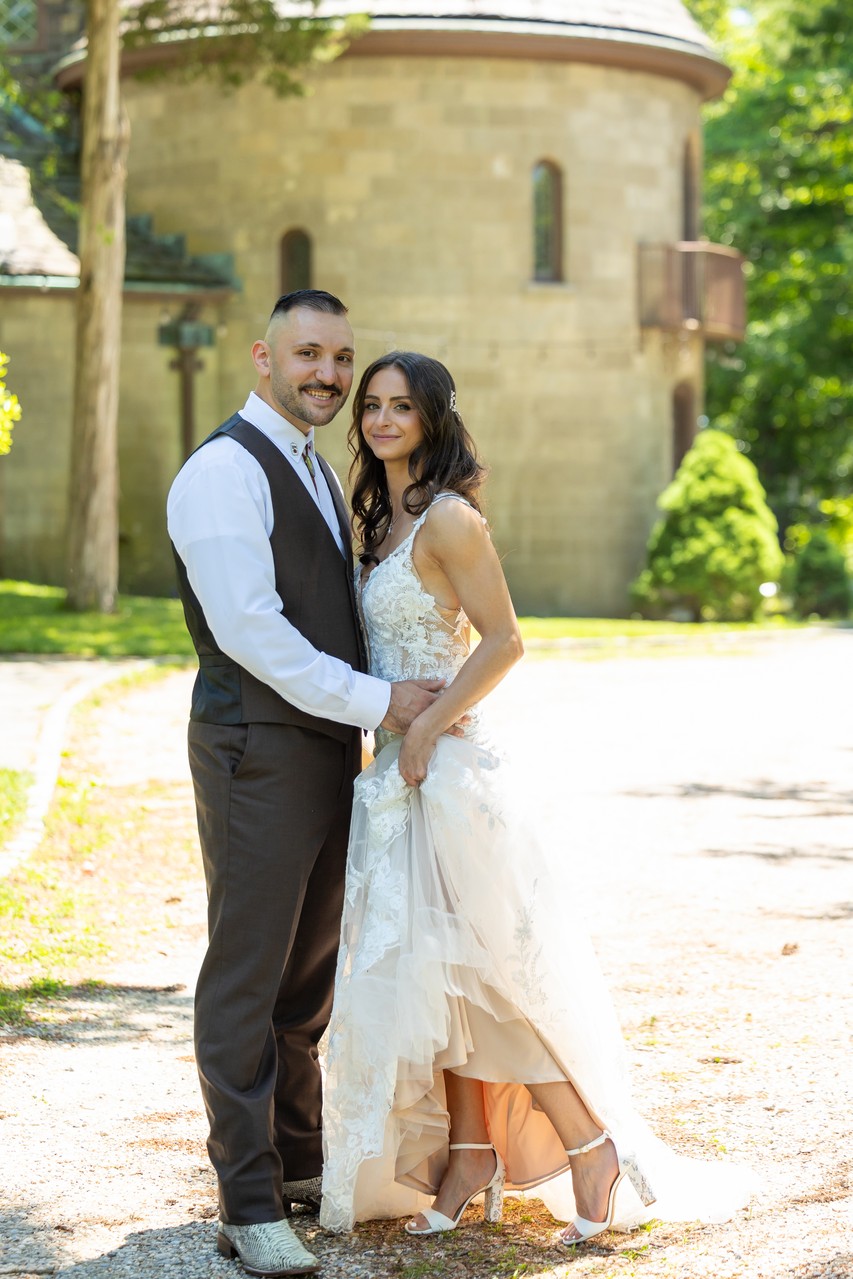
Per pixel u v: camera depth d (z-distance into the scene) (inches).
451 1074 151.2
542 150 919.7
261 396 151.9
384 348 911.7
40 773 374.3
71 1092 183.0
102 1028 207.2
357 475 161.8
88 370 741.3
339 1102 145.1
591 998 149.0
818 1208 146.3
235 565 143.3
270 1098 144.5
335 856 154.7
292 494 149.4
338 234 908.0
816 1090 177.8
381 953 143.9
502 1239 146.4
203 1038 145.0
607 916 261.7
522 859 147.1
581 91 924.0
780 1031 199.8
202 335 916.6
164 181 944.3
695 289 975.0
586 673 647.1
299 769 146.3
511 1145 153.7
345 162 904.3
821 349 1289.4
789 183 1302.9
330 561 152.2
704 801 366.3
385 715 146.2
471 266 914.1
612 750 443.2
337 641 151.7
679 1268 135.9
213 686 147.8
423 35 882.8
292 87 770.8
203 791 147.5
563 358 935.0
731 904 269.4
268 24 745.0
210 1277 138.2
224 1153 142.3
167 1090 184.2
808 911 263.7
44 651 627.8
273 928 145.5
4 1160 163.2
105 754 424.5
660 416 981.8
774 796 373.1
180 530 146.1
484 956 144.0
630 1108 149.7
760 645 786.2
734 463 927.0
